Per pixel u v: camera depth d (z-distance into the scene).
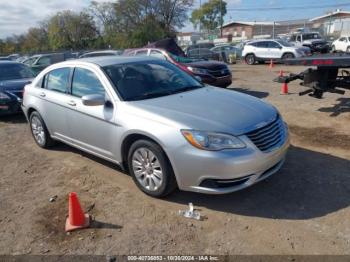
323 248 3.19
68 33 65.62
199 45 30.02
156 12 56.44
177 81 5.09
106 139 4.54
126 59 5.22
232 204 3.99
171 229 3.60
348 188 4.22
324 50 28.42
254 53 24.42
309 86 8.23
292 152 5.45
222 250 3.25
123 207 4.07
